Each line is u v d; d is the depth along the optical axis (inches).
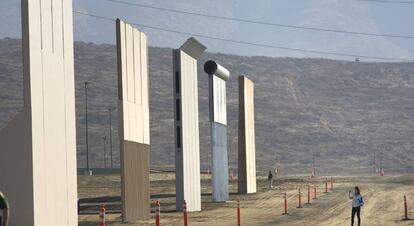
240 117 3189.0
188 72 2316.7
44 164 1332.4
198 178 2370.8
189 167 2277.3
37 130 1307.8
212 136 2650.1
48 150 1349.7
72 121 1464.1
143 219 1974.7
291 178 4675.2
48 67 1355.8
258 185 3831.2
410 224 1857.8
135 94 1948.8
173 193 3211.1
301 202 2657.5
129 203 1862.7
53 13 1381.6
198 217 2054.6
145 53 2062.0
